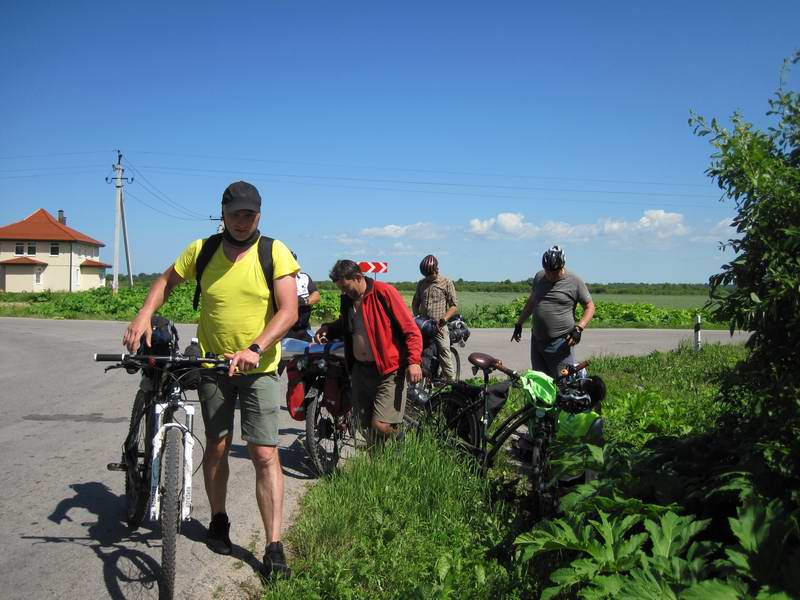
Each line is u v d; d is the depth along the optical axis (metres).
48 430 7.52
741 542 2.93
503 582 3.66
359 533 4.33
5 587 3.78
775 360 3.51
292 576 3.83
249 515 4.95
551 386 5.00
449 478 5.00
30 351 15.24
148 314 3.94
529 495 5.12
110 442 6.99
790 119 3.56
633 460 4.17
